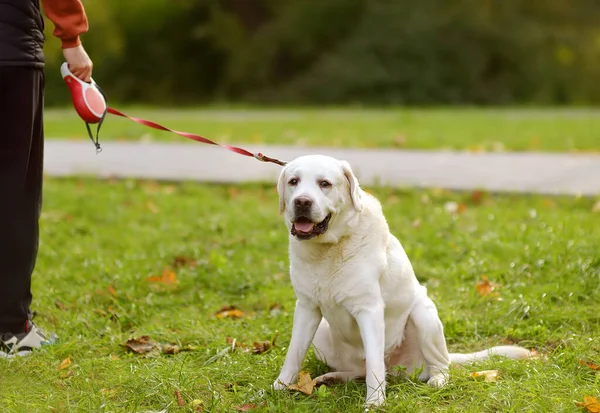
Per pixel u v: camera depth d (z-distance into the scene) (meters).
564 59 34.22
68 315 5.67
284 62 34.19
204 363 4.80
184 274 6.66
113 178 10.80
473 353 4.88
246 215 8.63
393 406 4.18
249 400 4.25
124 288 6.30
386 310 4.54
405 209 8.74
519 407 4.12
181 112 24.69
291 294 6.16
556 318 5.49
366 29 32.75
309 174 4.26
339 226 4.28
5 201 4.80
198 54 34.47
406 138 14.86
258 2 35.84
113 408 4.14
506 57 32.78
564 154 12.58
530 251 6.72
